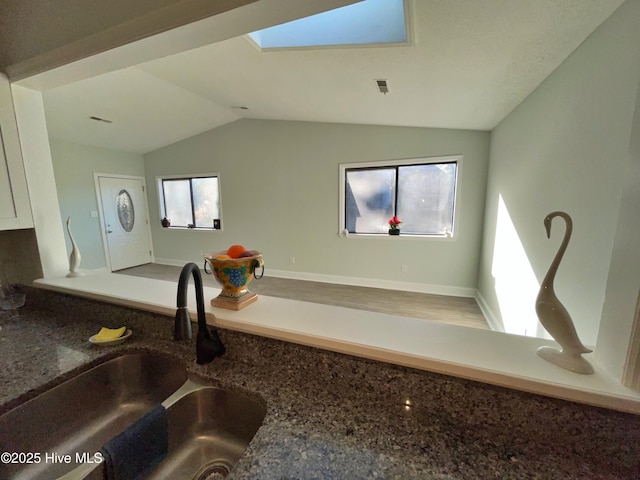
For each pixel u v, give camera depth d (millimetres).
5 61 1218
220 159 5195
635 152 512
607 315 578
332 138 4375
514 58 1726
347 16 1721
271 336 794
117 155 5395
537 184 2080
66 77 1217
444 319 3225
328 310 910
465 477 492
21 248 1449
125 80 3121
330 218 4578
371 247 4367
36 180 1379
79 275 1411
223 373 805
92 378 894
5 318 1217
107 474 602
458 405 630
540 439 572
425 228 4137
